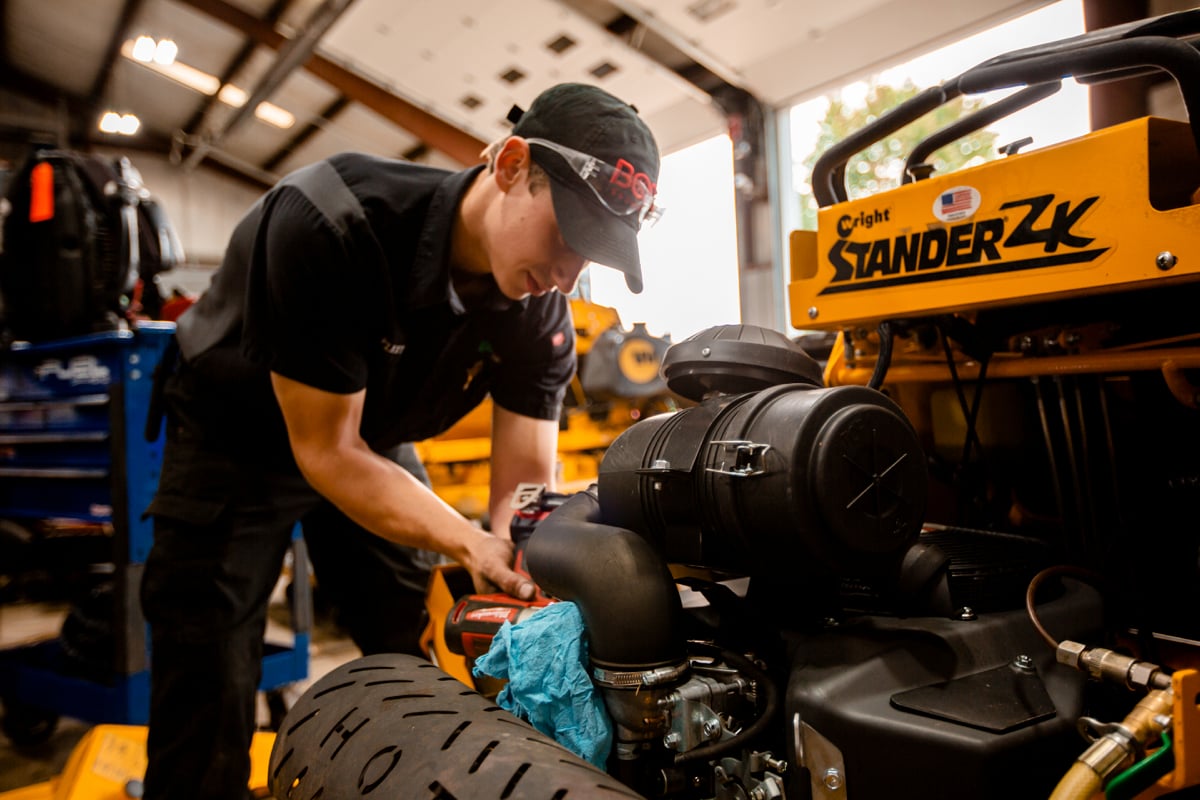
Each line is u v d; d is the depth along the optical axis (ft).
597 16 13.50
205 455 3.79
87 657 5.98
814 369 2.51
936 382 3.45
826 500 1.90
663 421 2.47
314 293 3.12
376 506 3.27
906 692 1.91
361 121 21.50
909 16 11.08
